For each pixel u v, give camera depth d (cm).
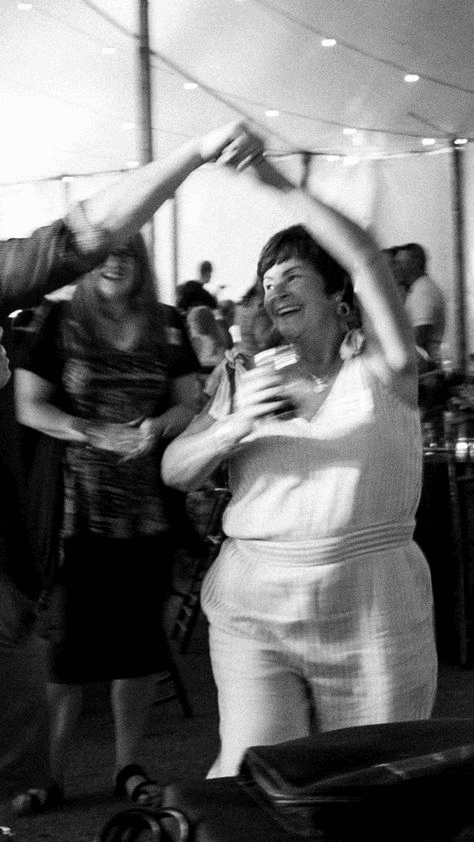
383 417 299
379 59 1161
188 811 218
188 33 1089
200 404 685
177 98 1247
